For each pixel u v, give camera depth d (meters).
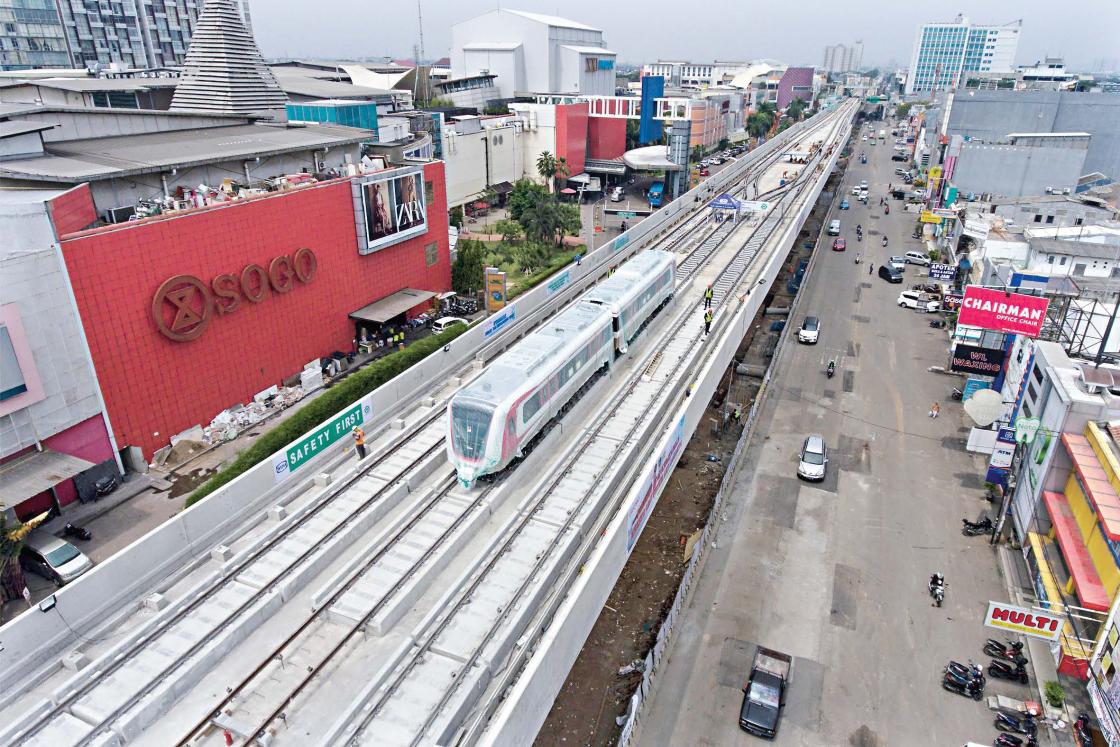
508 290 72.38
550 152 118.44
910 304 71.06
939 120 133.88
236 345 45.84
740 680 27.97
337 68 145.75
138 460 40.22
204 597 25.41
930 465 43.22
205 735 20.91
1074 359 38.59
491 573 26.34
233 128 59.00
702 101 145.50
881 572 33.97
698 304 56.09
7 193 36.28
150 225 38.81
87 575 23.95
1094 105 105.69
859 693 27.39
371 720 20.50
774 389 53.31
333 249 53.22
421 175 61.22
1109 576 27.67
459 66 165.75
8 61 122.44
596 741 25.80
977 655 29.25
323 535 28.78
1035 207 77.75
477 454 29.92
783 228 80.81
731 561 34.66
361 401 36.16
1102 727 24.70
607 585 25.64
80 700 21.42
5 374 33.03
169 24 148.12
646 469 29.36
